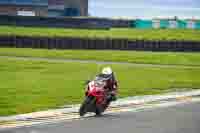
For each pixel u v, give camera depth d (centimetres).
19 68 11288
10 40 18125
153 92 7925
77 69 11431
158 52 18138
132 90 8038
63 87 8006
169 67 13412
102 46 18225
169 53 17838
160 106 6272
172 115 5450
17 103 6156
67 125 4609
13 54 15612
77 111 5622
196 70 12850
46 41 18025
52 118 5091
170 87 8744
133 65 13450
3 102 6194
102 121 4919
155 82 9425
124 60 15050
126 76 10319
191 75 11350
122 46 18300
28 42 18100
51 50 17575
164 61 15388
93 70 11331
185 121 4984
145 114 5512
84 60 14488
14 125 4594
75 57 15388
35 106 5947
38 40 18050
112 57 15750
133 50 18275
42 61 13412
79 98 6788
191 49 18338
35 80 8950
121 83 8969
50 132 4181
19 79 9062
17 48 18025
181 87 8838
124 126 4594
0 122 4769
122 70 11706
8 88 7681
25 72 10438
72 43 18075
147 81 9538
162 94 7706
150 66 13412
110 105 6231
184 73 11769
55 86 8112
